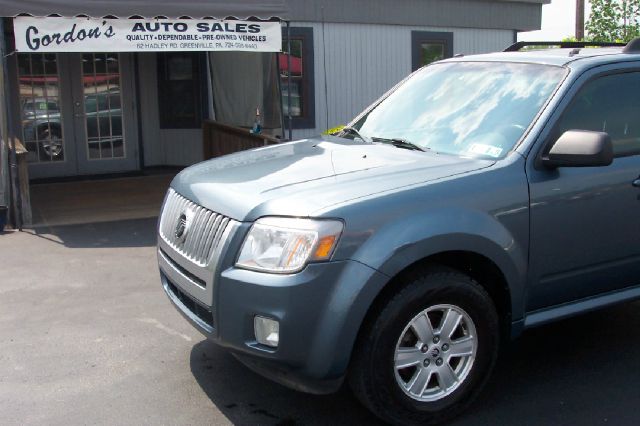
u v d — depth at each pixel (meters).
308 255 3.20
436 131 4.36
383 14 13.30
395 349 3.42
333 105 13.11
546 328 5.00
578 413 3.80
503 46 15.05
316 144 4.60
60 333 4.95
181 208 3.99
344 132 4.97
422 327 3.51
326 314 3.22
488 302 3.69
